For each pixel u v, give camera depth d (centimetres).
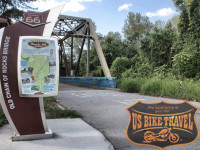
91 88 2095
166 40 2097
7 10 1606
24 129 411
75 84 2786
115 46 3269
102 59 2464
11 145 377
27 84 396
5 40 394
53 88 409
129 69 2288
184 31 1866
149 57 2194
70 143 391
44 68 405
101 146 376
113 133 477
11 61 395
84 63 3928
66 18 2594
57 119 609
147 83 1350
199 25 1673
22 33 411
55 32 2898
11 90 396
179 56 1662
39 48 403
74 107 838
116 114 685
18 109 404
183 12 1847
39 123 420
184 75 1625
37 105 414
